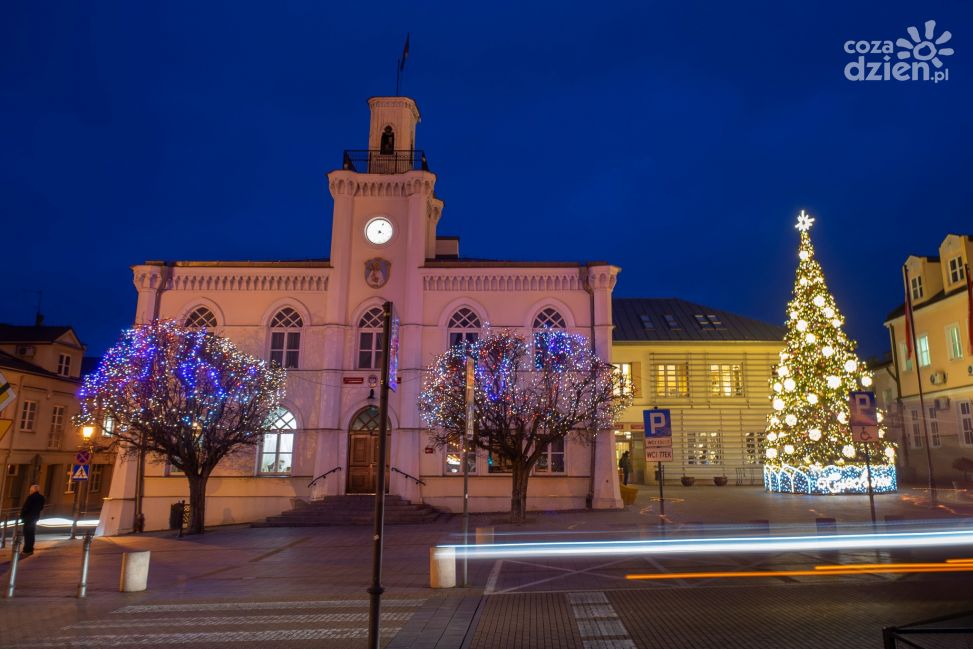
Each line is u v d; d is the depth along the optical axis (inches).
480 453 1049.5
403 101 1258.6
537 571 523.2
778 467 1128.2
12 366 1413.6
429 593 450.3
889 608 368.5
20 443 1425.9
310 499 1032.2
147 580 521.7
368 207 1147.3
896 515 784.9
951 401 1242.0
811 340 1089.4
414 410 1054.4
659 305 1572.3
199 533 883.4
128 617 395.9
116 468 1042.1
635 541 663.8
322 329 1102.4
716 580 465.7
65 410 1584.6
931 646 284.0
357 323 1104.8
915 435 1365.7
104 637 347.3
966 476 1184.8
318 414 1067.3
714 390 1382.9
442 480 1037.8
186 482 1039.6
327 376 1070.4
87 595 472.1
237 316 1108.5
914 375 1373.0
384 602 424.5
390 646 317.1
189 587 499.8
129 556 487.2
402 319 1098.7
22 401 1439.5
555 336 1034.7
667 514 870.4
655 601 405.7
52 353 1572.3
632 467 1370.6
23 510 735.1
